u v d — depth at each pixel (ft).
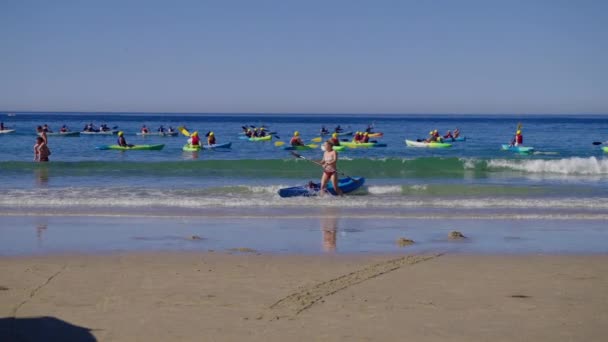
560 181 68.13
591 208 49.03
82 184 63.10
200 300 24.25
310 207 48.78
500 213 46.37
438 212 46.75
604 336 20.62
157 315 22.39
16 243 34.71
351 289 25.93
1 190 56.34
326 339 20.13
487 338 20.36
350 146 132.16
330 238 36.96
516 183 65.98
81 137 174.29
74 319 21.89
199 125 345.72
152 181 66.54
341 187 57.11
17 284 26.27
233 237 36.99
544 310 23.26
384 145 134.00
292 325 21.42
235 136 197.47
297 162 80.43
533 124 407.64
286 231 39.06
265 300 24.30
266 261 30.94
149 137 180.65
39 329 20.88
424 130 281.95
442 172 77.51
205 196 53.93
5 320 21.72
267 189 57.77
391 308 23.38
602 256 32.71
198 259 31.24
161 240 35.88
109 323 21.52
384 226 41.06
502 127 332.60
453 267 30.01
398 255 32.53
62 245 34.24
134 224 40.81
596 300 24.62
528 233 39.06
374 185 61.00
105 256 31.78
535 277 28.22
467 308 23.44
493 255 32.76
